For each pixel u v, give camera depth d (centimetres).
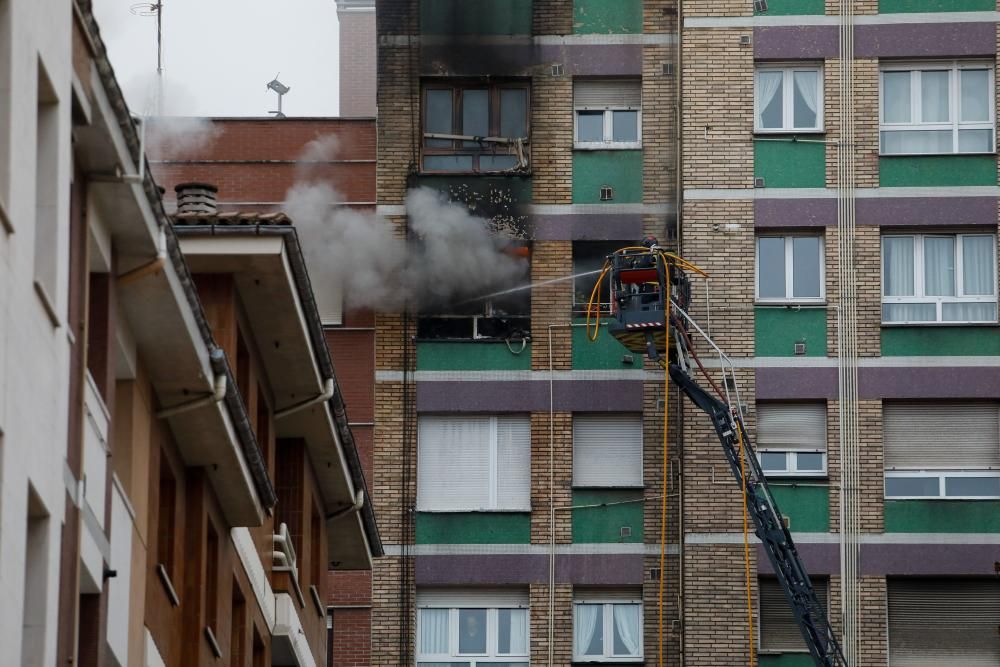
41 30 3762
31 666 3788
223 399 5312
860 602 9412
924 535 9469
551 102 9975
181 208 6825
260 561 6612
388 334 9750
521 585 9562
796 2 9919
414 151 9900
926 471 9556
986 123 9862
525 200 9875
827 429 9550
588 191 9881
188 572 5588
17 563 3581
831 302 9662
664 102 9944
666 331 9125
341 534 8012
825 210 9750
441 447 9694
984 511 9506
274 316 6259
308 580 7300
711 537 9456
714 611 9388
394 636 9488
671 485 9569
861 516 9481
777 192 9750
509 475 9662
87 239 4291
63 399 3928
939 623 9438
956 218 9750
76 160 4259
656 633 9456
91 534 4362
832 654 9050
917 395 9588
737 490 9488
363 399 9694
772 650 9369
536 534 9575
